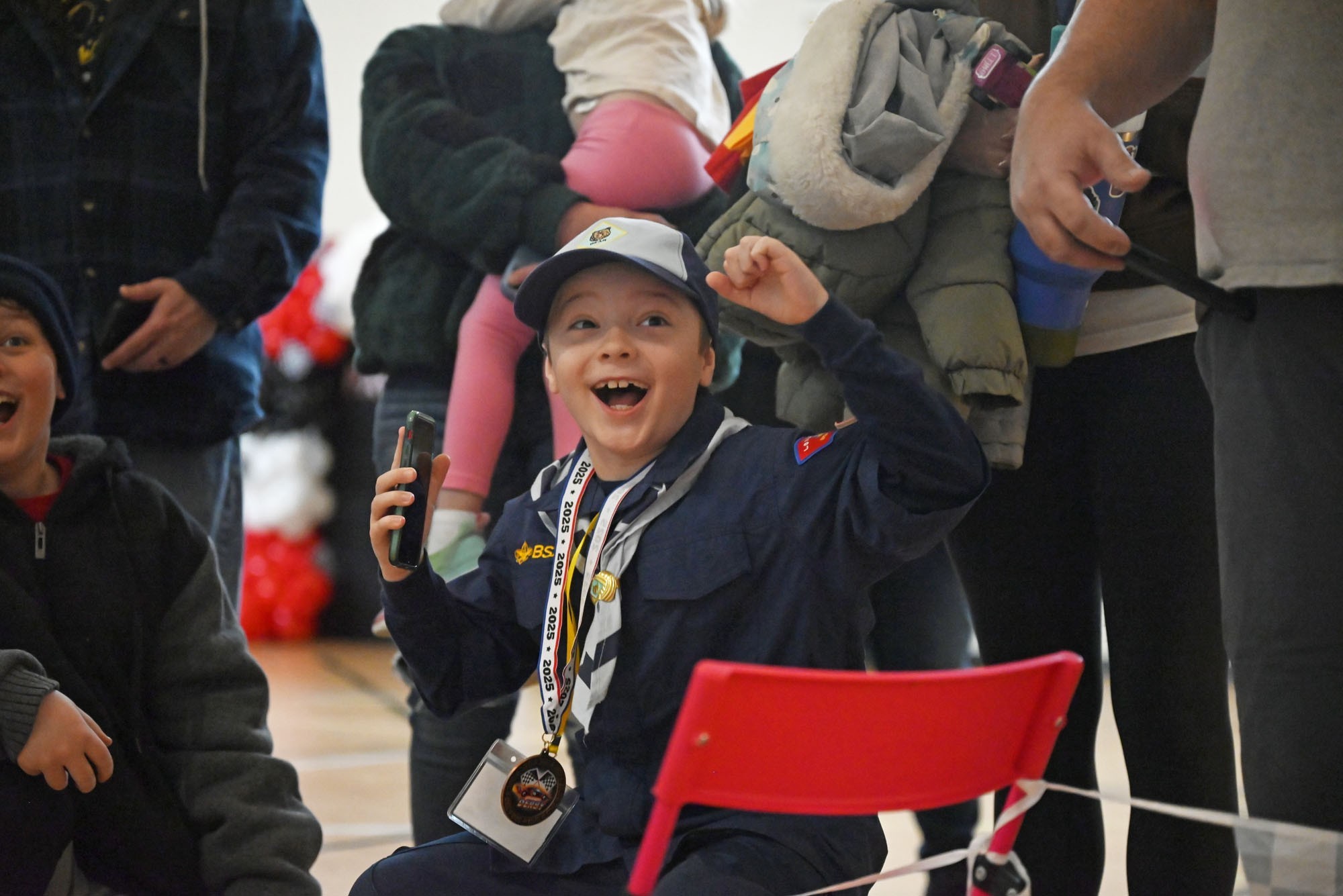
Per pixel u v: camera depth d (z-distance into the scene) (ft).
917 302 8.20
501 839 6.81
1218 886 7.84
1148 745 8.01
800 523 6.66
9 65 10.40
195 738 8.12
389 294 11.21
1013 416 8.09
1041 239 6.36
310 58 11.24
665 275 6.95
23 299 8.18
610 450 7.12
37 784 7.23
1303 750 5.25
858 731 4.30
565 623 7.08
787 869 6.09
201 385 10.42
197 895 7.82
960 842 11.18
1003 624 8.73
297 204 10.82
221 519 10.71
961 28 8.26
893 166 7.84
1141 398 8.09
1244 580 5.54
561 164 10.73
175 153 10.56
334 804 14.58
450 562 10.36
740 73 12.33
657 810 4.15
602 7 10.91
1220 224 5.58
